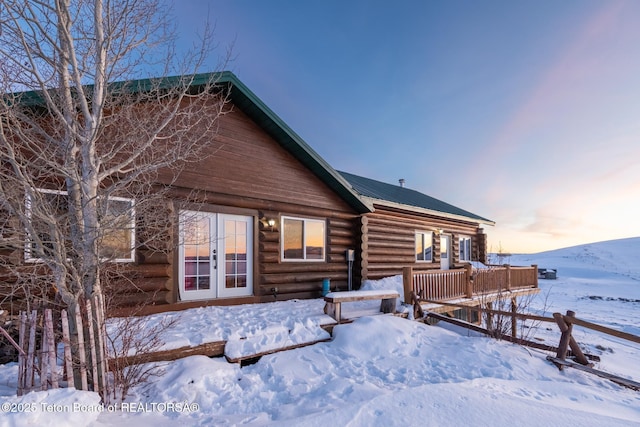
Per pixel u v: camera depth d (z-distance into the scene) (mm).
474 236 16094
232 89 7027
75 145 3357
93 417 2635
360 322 5980
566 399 3674
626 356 8266
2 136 2797
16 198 3051
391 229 11414
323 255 9188
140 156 5215
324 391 3809
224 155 7195
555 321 5363
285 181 8305
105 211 3371
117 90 4637
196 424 2896
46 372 2926
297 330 5387
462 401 3115
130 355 3684
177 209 6242
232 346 4613
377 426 2658
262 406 3520
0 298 4520
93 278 3195
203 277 6863
